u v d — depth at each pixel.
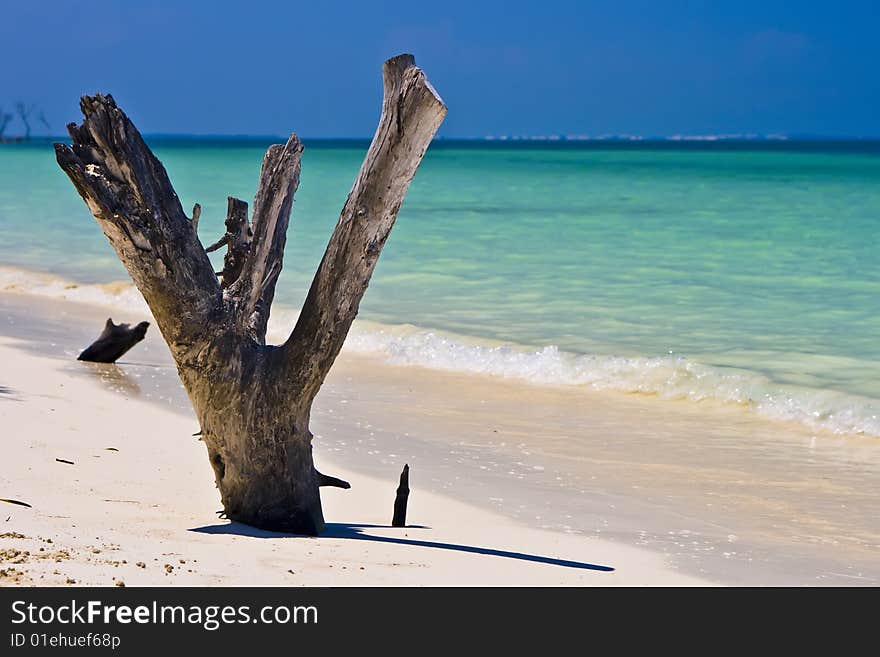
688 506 7.18
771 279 18.05
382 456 8.43
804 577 5.69
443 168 69.44
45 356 11.78
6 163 63.50
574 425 9.66
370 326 14.05
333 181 47.91
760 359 11.77
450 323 14.34
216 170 57.06
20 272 19.41
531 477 7.87
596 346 12.67
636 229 26.84
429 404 10.42
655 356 11.98
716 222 28.55
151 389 10.25
